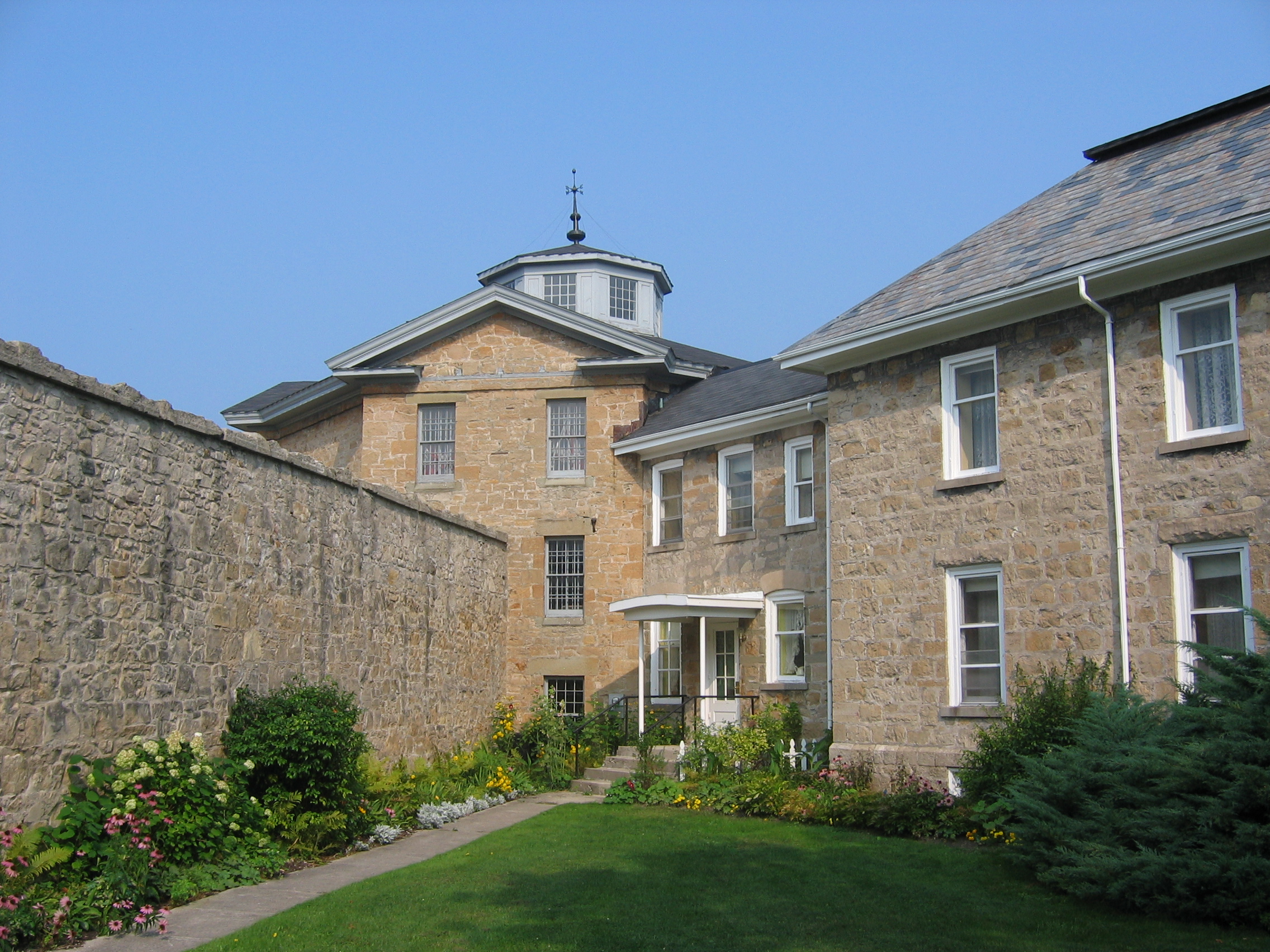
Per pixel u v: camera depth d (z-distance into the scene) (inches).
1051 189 727.7
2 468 428.1
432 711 805.2
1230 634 545.0
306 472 644.7
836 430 732.0
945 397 673.0
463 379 1037.8
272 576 601.6
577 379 1021.8
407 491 1028.5
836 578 718.5
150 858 442.0
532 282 1238.9
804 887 474.9
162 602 511.8
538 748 865.5
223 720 550.9
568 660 976.3
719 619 888.9
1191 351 570.6
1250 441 541.3
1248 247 541.0
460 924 414.6
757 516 871.1
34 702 436.1
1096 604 589.9
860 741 692.1
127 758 461.4
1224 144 637.9
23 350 437.1
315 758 551.8
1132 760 439.8
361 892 464.4
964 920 417.1
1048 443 620.1
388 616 740.0
